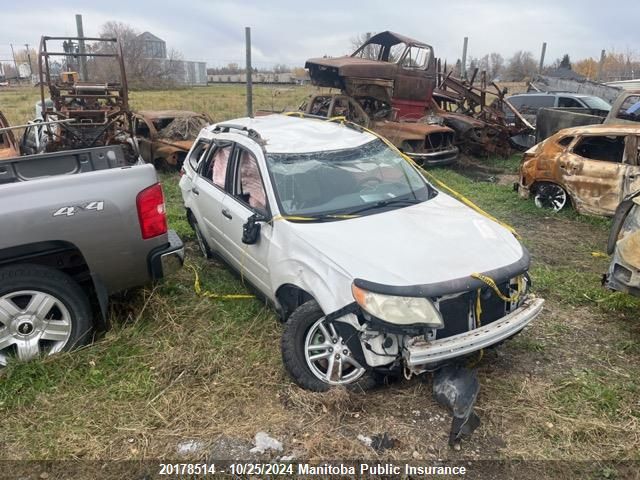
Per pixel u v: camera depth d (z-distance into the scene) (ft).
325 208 13.29
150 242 12.93
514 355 13.17
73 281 12.60
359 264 10.87
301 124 17.16
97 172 12.34
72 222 11.91
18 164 12.92
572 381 12.01
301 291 12.32
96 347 13.00
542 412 11.06
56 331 12.52
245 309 15.24
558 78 64.69
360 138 15.94
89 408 11.15
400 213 13.15
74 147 31.83
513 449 10.14
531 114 50.88
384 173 14.83
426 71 39.14
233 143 16.14
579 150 25.50
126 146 33.06
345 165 14.60
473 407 10.85
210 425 10.73
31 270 11.92
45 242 11.83
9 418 10.84
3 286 11.72
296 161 14.33
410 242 11.69
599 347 13.65
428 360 10.15
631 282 13.58
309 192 13.60
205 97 90.07
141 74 118.32
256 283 14.61
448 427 10.66
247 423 10.75
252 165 14.67
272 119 18.28
